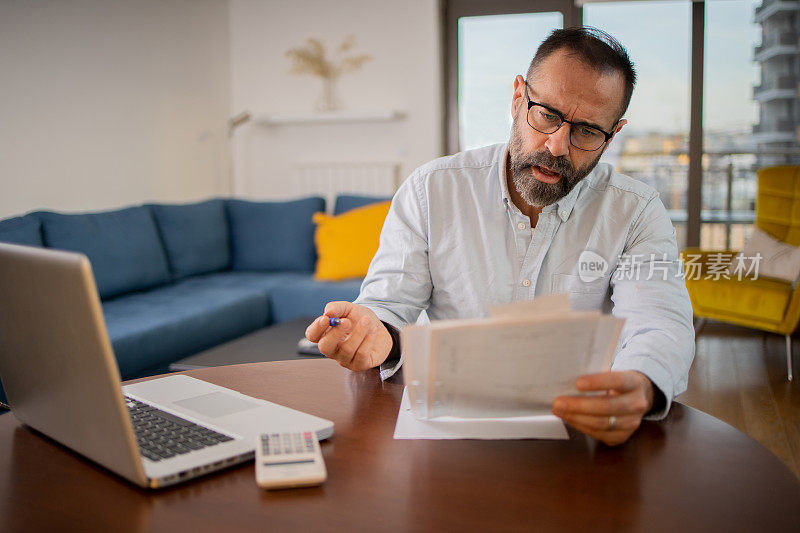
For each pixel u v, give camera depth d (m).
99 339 0.67
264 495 0.72
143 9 4.04
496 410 0.86
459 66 4.91
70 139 3.52
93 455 0.77
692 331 1.08
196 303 3.04
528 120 1.10
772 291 3.20
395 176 4.72
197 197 4.62
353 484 0.74
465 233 1.30
